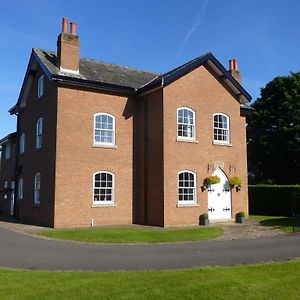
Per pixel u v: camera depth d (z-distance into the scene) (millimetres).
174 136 22062
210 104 23812
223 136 24312
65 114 21406
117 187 22547
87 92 22219
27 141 26250
